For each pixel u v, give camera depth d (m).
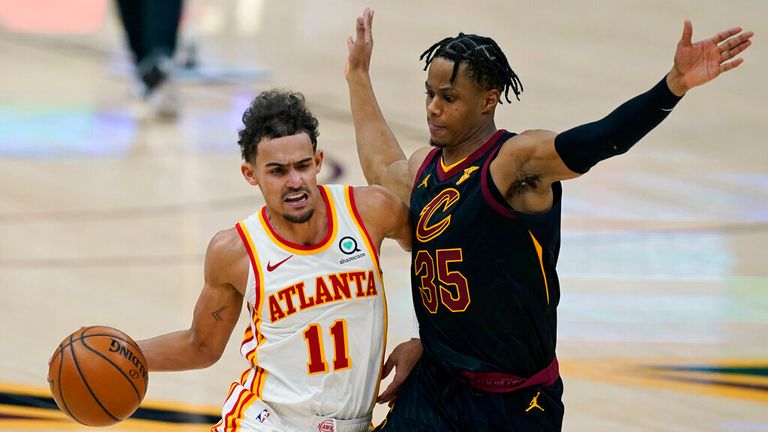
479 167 9.16
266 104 9.09
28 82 35.06
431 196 9.48
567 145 8.62
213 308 9.61
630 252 20.98
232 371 15.88
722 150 27.97
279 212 9.10
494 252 9.20
